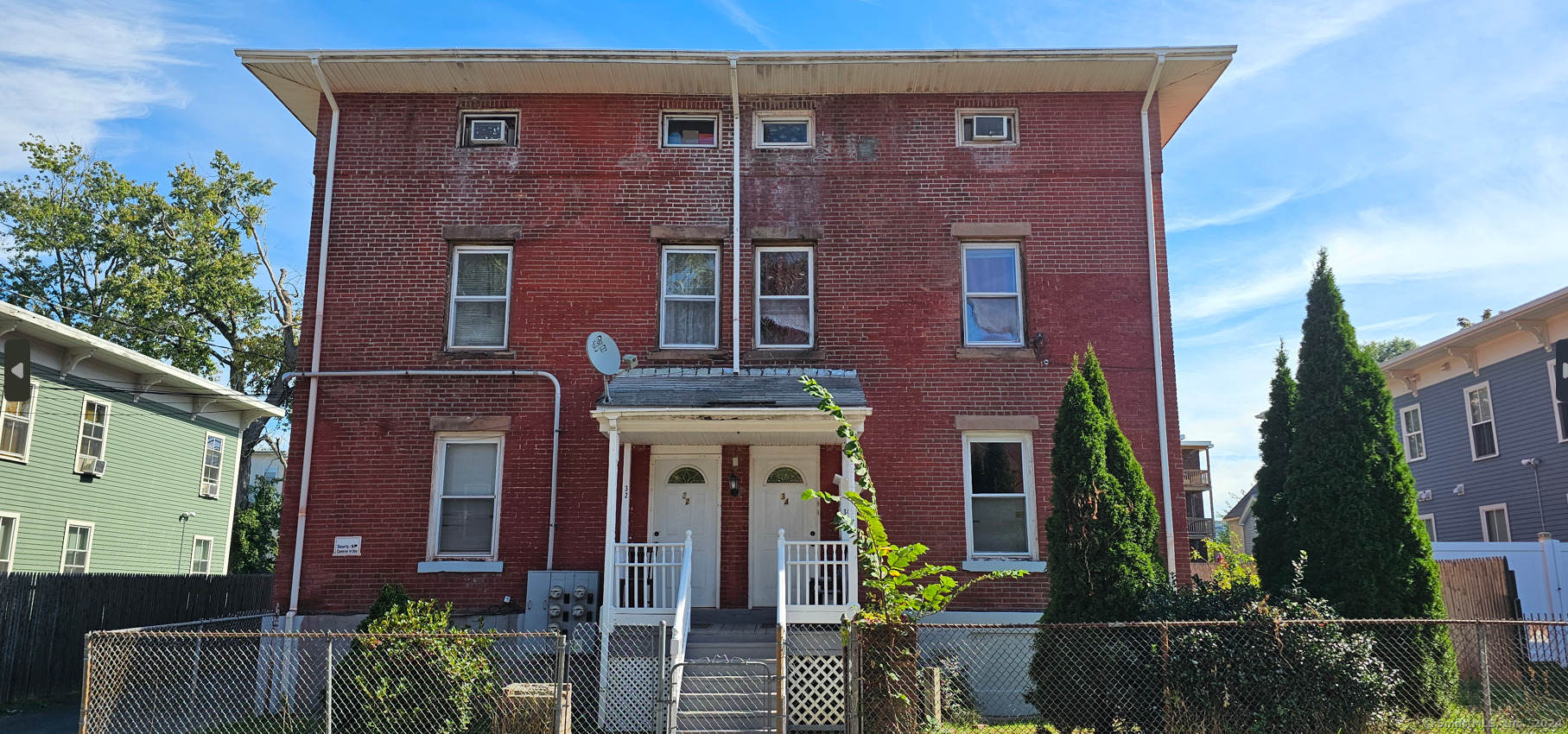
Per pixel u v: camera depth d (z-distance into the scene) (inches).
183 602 725.3
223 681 585.9
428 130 565.0
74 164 1173.1
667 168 562.3
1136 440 532.7
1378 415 433.1
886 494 527.2
